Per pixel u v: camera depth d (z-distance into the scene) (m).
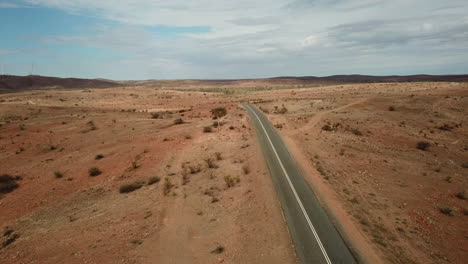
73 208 24.02
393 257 14.95
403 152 34.94
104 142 44.66
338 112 60.56
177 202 22.48
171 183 26.67
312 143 37.50
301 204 20.53
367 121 51.28
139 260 15.66
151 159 34.81
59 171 33.31
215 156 33.53
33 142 45.53
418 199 22.06
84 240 18.44
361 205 20.69
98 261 15.84
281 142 37.84
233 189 23.92
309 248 15.62
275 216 19.03
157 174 29.61
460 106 58.19
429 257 15.16
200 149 37.34
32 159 38.31
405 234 17.19
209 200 22.36
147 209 21.91
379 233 17.16
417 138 41.56
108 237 18.44
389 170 28.36
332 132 43.94
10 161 37.62
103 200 24.98
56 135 49.56
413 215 19.56
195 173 28.81
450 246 16.20
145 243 17.27
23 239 19.53
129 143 43.41
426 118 52.97
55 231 20.22
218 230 18.05
